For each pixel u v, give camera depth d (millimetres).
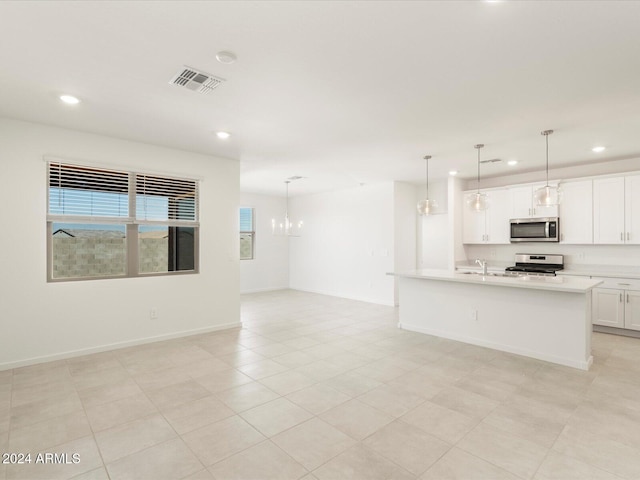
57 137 3748
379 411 2664
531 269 5664
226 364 3658
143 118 3457
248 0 1760
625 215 4930
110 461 2076
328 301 7434
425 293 4848
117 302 4180
